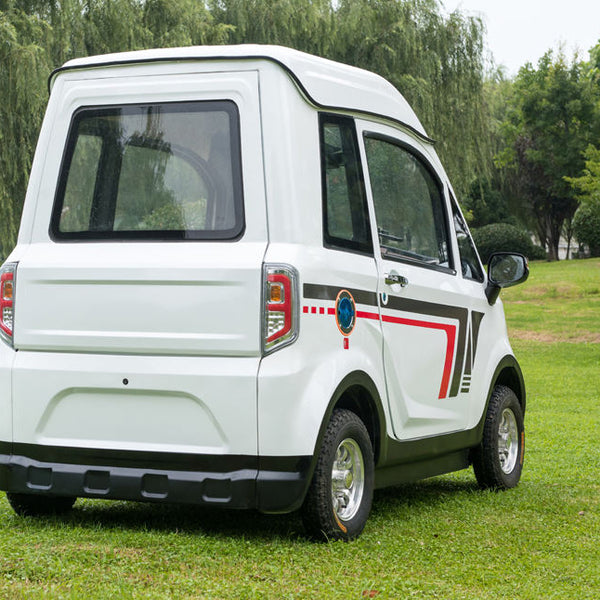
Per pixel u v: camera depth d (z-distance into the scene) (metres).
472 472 9.63
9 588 4.77
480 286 8.30
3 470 6.18
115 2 23.92
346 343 6.14
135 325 5.91
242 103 5.99
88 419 6.01
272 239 5.82
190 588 4.89
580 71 56.31
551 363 23.78
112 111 6.26
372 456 6.39
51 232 6.29
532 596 4.98
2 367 6.19
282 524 6.56
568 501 7.89
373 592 4.91
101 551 5.53
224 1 28.20
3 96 21.95
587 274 41.38
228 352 5.73
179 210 6.01
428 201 7.61
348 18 29.25
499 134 58.75
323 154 6.21
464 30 30.64
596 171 40.75
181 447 5.80
